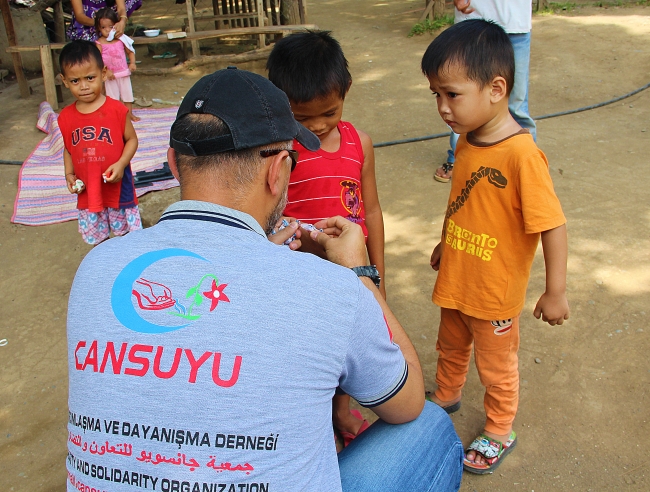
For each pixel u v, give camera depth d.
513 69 1.83
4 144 5.45
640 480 2.11
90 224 3.47
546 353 2.71
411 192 4.32
